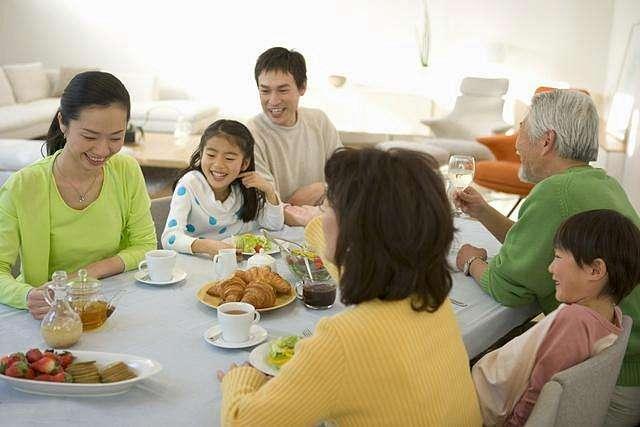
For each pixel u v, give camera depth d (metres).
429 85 7.29
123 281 1.79
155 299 1.67
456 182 2.40
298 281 1.85
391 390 1.00
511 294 1.74
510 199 5.95
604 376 1.25
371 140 7.43
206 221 2.25
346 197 1.01
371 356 0.99
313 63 7.60
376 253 1.00
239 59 7.82
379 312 1.02
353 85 7.52
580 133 1.82
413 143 5.83
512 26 6.86
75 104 1.61
